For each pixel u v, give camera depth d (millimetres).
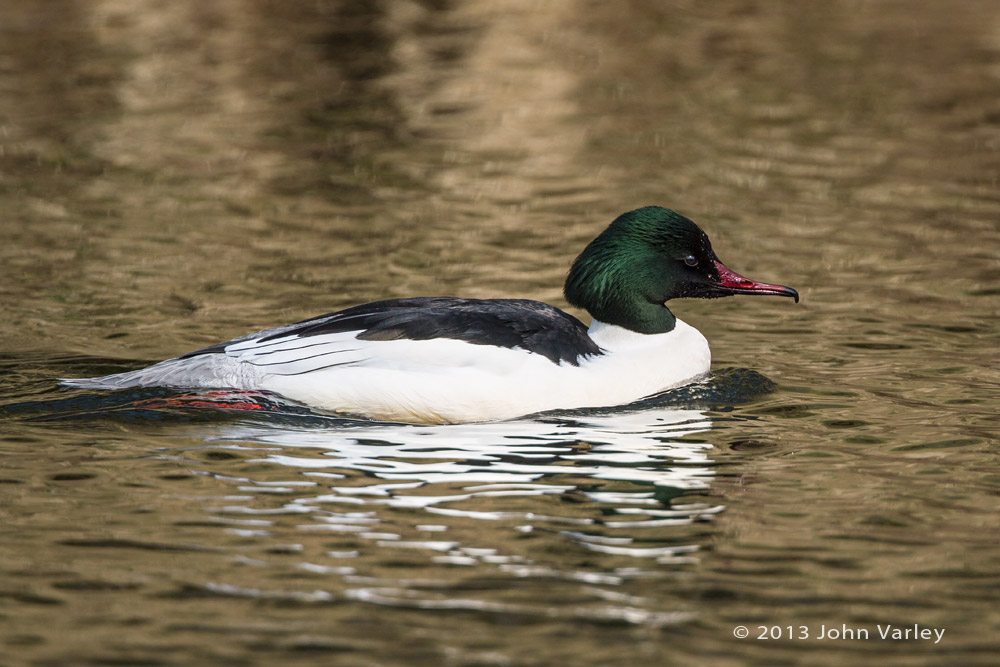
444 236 17391
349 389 10891
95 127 22609
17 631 7191
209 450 10008
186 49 28844
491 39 30281
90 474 9445
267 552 8172
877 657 7082
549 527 8633
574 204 18891
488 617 7414
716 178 20266
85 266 15836
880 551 8367
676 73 27219
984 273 15922
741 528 8695
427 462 9836
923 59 28188
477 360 10961
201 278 15484
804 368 12641
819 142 22312
